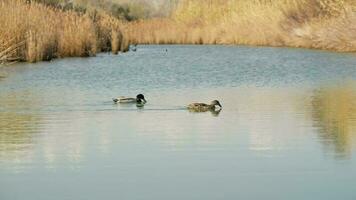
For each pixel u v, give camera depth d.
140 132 20.66
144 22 79.38
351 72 37.44
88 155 17.91
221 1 75.19
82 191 14.88
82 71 37.69
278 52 52.81
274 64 42.44
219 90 30.25
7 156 17.83
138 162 17.12
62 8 62.66
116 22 65.00
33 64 41.41
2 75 35.50
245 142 19.22
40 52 43.50
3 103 26.25
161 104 26.05
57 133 20.61
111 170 16.45
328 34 54.72
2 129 21.25
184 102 26.55
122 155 17.84
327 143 19.05
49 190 14.96
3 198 14.46
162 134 20.38
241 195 14.59
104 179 15.73
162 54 52.38
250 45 63.88
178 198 14.43
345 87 31.00
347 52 51.38
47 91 29.64
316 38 56.47
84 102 26.45
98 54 51.38
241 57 48.47
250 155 17.75
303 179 15.61
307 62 43.44
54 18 49.31
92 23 51.97
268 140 19.50
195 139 19.66
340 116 23.27
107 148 18.64
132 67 40.44
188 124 21.94
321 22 56.72
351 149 18.28
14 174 16.16
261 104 26.00
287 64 42.31
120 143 19.20
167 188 15.05
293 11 61.25
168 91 29.97
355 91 29.59
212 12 75.56
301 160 17.20
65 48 47.50
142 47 63.94
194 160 17.30
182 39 72.44
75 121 22.53
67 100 26.98
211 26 73.00
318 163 16.91
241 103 26.31
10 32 42.09
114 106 25.61
